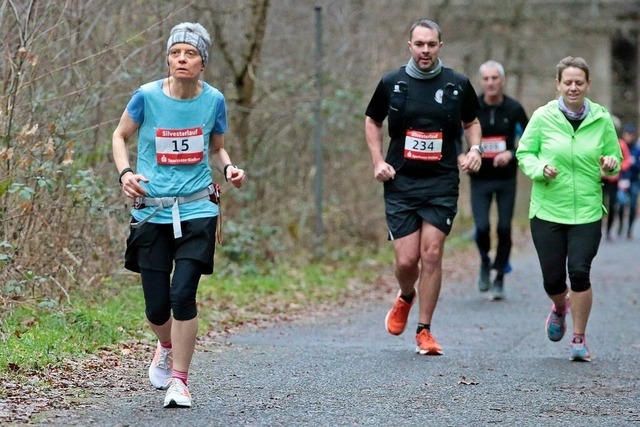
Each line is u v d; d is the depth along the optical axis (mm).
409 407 10273
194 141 9945
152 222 9969
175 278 9820
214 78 23453
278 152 26078
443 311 19125
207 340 14523
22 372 11047
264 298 19250
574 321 13453
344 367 12570
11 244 13719
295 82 24938
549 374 12430
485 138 19734
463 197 38375
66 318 13773
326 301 19891
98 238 16406
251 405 10109
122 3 18578
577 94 13281
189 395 9922
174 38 9867
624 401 10812
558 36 50312
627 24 54344
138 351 12977
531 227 13672
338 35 28828
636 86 66438
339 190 28281
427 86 13602
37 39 14867
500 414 10031
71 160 13609
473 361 13281
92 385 10797
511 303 20312
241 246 22000
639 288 23188
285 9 27234
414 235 13812
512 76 51875
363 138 28625
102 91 17188
